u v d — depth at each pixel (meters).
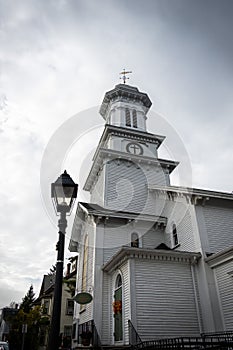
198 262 11.35
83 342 10.73
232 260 10.15
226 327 9.76
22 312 23.44
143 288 10.27
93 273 12.21
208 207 12.75
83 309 13.23
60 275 3.99
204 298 10.55
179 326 9.95
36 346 21.52
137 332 9.41
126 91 21.44
